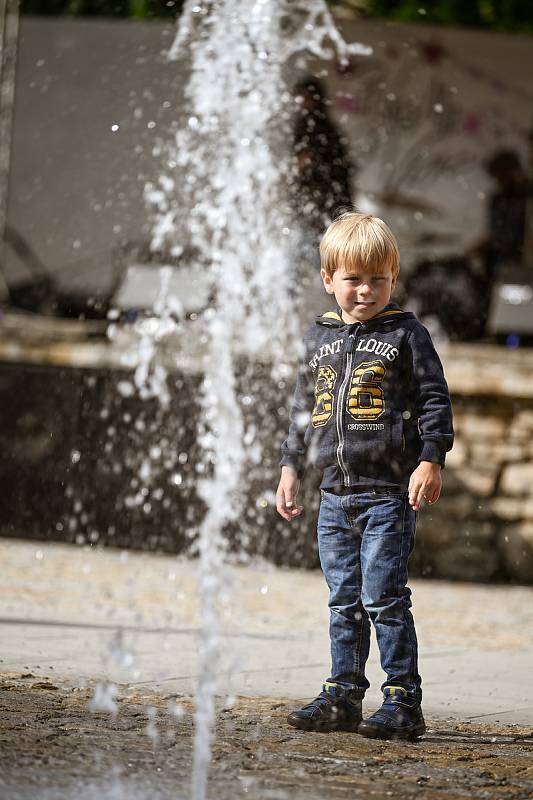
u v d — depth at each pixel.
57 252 17.12
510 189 17.00
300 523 13.91
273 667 7.43
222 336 15.08
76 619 9.08
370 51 16.91
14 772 4.54
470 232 17.03
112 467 14.57
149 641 8.22
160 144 16.88
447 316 16.80
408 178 16.98
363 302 5.87
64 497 14.68
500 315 16.62
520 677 7.68
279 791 4.51
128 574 12.07
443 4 21.62
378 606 5.70
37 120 17.25
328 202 15.78
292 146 15.27
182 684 6.66
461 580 13.80
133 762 4.81
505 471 13.82
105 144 17.05
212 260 15.48
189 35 12.96
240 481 14.19
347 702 5.77
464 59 17.03
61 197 17.14
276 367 14.27
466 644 9.12
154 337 15.06
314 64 15.92
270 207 15.34
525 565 13.73
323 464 5.90
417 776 4.89
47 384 14.75
